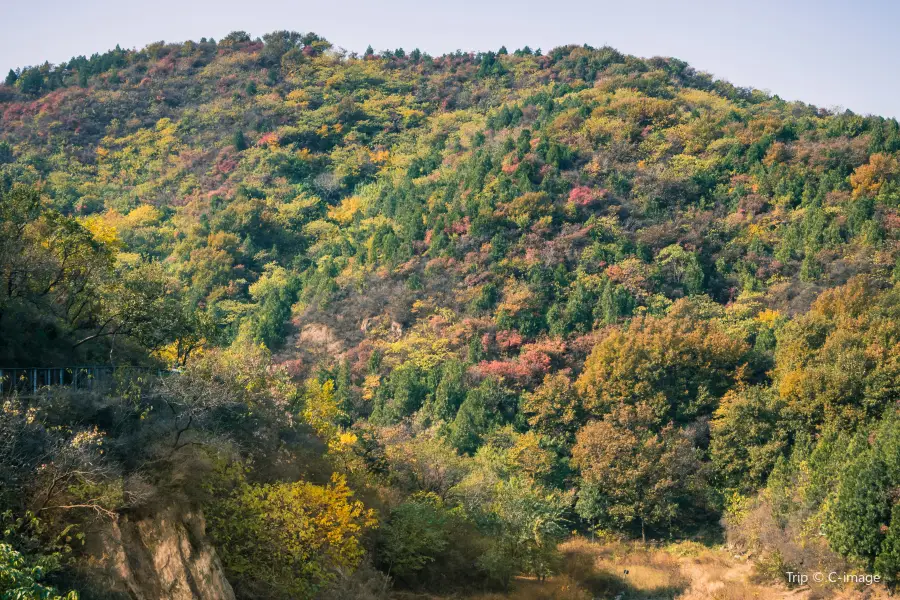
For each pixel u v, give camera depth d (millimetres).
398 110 188875
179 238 120125
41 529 21344
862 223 93312
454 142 153750
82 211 137750
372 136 179500
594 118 129500
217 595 23844
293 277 105438
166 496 24438
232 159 160500
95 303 35375
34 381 27016
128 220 129875
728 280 93625
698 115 136000
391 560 38406
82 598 20844
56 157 158750
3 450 21516
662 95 150625
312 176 157500
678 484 63219
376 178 156125
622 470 63312
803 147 114000
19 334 29812
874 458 47062
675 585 48875
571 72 190375
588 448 65375
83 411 25484
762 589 47125
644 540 60875
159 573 23078
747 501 60000
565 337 83562
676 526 63031
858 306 75812
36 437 22750
